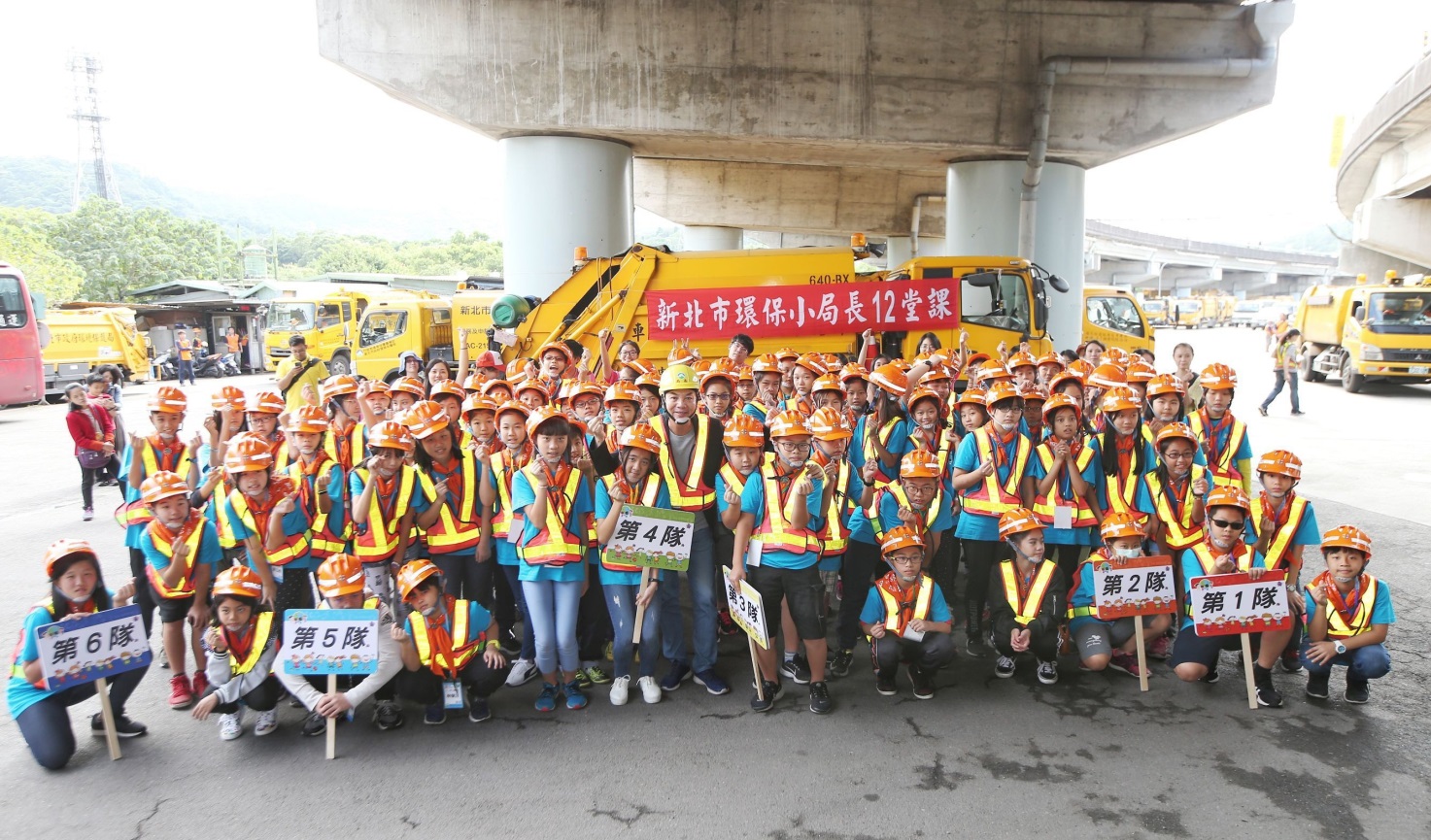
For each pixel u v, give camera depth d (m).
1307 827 3.75
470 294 19.16
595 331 11.64
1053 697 5.11
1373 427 15.51
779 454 4.84
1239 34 14.31
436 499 5.32
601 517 4.97
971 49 14.11
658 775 4.27
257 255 58.94
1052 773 4.23
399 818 3.94
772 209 25.97
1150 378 6.93
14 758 4.52
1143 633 5.35
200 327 35.25
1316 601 4.91
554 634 4.95
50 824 3.90
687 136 13.98
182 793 4.16
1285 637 4.84
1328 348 23.73
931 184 25.83
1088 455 5.66
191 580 4.99
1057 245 15.36
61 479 12.42
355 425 5.93
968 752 4.46
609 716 4.95
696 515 5.16
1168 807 3.92
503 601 5.75
